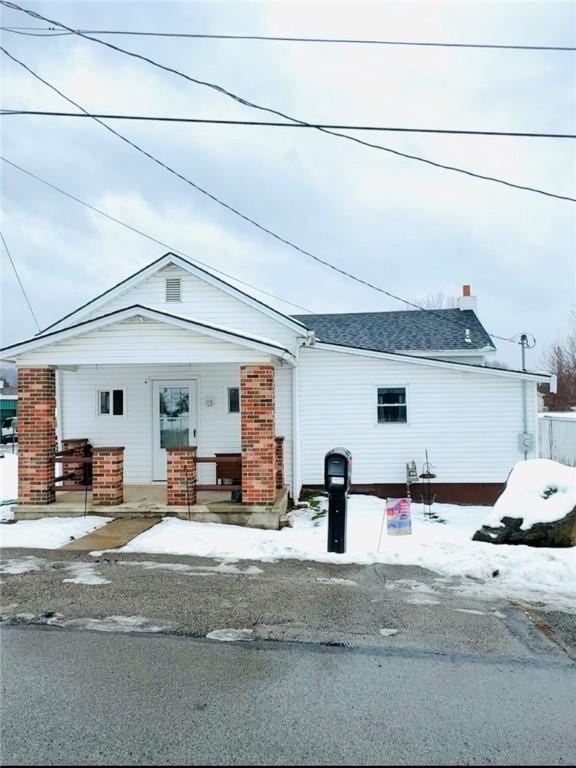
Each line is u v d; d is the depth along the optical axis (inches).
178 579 237.1
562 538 291.1
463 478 488.1
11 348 382.6
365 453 495.5
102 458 384.5
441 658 163.3
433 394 491.5
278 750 117.2
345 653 165.9
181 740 120.5
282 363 451.2
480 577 245.8
